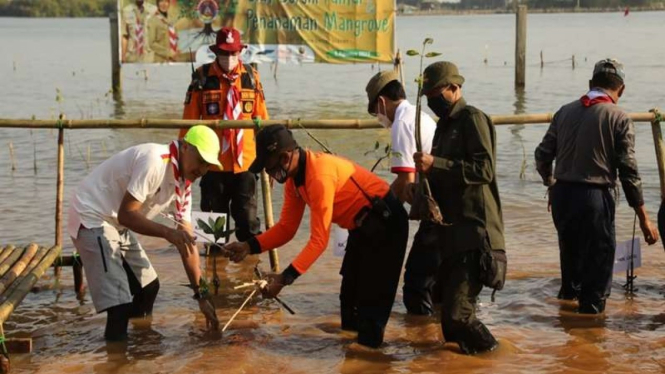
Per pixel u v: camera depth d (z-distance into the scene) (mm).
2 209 10430
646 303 6754
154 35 15750
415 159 5398
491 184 5531
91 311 6781
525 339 6004
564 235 6578
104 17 145250
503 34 55281
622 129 6293
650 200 10406
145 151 5828
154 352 5836
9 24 102250
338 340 6039
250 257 8297
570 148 6434
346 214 5715
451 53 36125
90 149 14219
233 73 8289
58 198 7625
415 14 119250
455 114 5480
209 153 5801
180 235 5836
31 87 24391
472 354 5707
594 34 50406
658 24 65500
